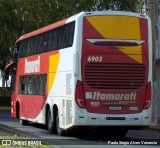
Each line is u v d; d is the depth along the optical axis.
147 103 17.25
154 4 24.59
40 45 21.44
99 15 17.06
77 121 16.72
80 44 16.86
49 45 20.11
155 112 23.78
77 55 16.83
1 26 40.22
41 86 21.08
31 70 22.70
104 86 16.89
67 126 17.50
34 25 39.19
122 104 17.00
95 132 20.86
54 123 19.41
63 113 18.00
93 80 16.84
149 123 17.27
